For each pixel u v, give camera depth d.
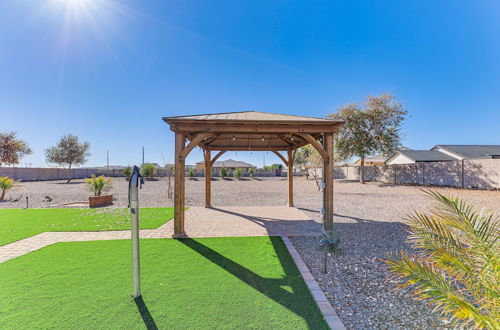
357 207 9.54
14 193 14.54
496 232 1.84
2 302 2.51
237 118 5.50
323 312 2.37
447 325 2.21
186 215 7.65
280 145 9.66
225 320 2.23
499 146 27.14
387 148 19.66
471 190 13.66
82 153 30.14
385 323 2.26
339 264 3.74
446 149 26.72
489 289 1.70
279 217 7.34
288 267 3.52
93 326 2.13
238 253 4.13
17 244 4.53
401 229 5.99
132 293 2.70
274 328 2.12
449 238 2.00
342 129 20.22
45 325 2.13
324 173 5.42
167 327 2.12
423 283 1.82
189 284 2.96
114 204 10.21
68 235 5.20
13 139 22.28
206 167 9.34
